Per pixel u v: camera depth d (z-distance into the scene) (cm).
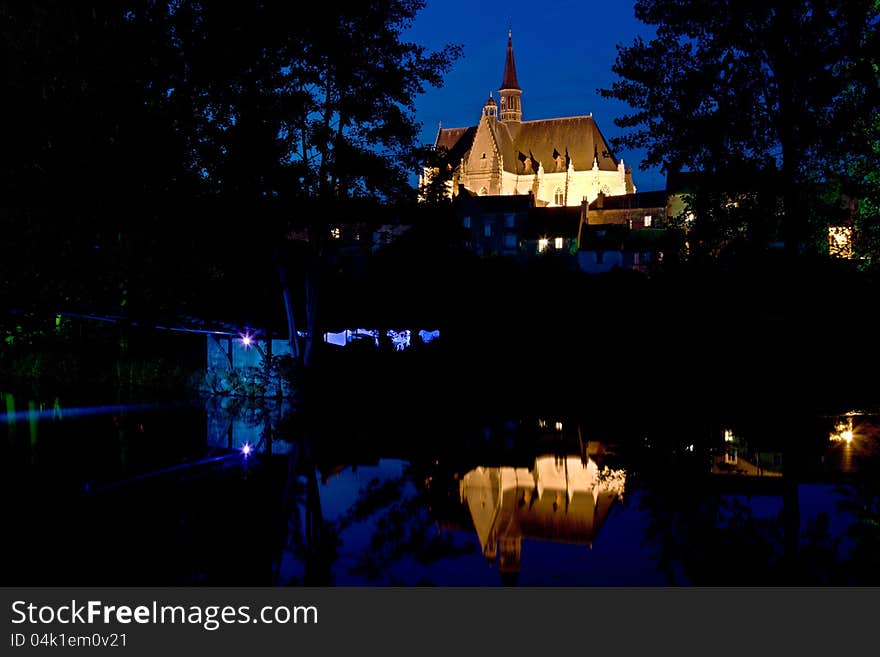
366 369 3191
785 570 872
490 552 963
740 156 2545
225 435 1894
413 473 1451
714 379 2827
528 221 10662
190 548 971
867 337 2747
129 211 2497
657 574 877
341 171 2559
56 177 2367
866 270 2894
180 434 1902
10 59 2333
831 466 1450
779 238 2670
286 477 1406
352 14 2495
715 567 891
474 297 3903
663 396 2562
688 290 3020
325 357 3169
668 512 1137
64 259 2577
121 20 2394
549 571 891
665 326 3122
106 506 1174
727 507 1150
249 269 3116
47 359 3247
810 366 2719
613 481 1371
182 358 3297
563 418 2167
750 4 2433
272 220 2623
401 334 3894
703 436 1806
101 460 1555
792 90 2459
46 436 1855
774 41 2422
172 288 2923
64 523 1077
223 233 2686
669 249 3039
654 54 2642
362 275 4303
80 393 2869
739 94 2505
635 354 3186
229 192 2530
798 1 2391
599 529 1052
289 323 2853
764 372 2791
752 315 2880
